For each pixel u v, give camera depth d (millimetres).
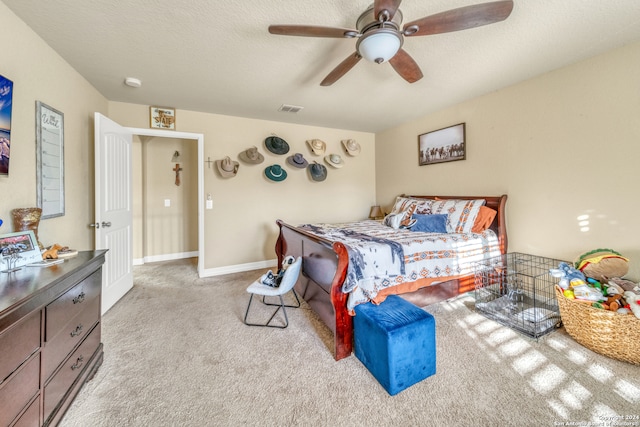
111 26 1707
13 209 1549
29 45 1698
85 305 1485
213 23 1689
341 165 4359
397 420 1277
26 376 1018
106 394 1442
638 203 1937
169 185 4633
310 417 1300
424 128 3719
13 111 1565
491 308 2383
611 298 1771
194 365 1697
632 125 1944
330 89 2752
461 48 1985
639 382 1492
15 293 1017
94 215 2613
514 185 2697
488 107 2902
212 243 3627
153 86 2643
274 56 2096
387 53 1469
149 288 3113
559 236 2379
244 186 3793
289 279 2068
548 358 1719
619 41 1913
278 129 3969
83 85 2428
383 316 1601
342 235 2566
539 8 1555
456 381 1530
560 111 2332
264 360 1751
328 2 1505
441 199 3365
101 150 2387
